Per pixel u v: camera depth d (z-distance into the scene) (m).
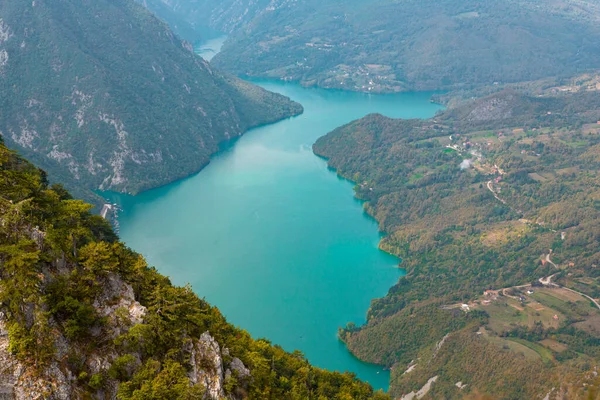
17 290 89.69
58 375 87.69
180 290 120.69
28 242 97.88
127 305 106.56
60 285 98.31
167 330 105.69
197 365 106.25
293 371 149.38
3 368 83.94
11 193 113.00
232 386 109.56
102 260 106.81
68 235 110.06
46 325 89.94
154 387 93.44
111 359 96.81
